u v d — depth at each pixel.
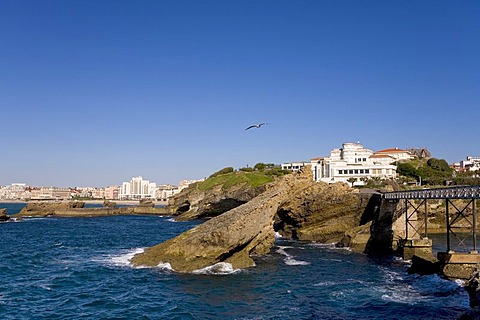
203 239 44.75
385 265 49.03
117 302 31.64
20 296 33.16
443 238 76.00
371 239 61.44
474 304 30.31
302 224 78.50
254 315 29.02
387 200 61.56
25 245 66.75
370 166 135.62
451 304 31.45
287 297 33.94
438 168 145.62
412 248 52.72
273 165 176.50
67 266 46.09
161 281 38.78
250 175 135.12
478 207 86.12
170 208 177.38
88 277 40.22
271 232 57.38
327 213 74.81
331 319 28.30
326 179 134.62
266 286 37.53
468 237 77.25
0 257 52.94
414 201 76.81
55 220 138.88
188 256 44.44
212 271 43.31
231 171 172.38
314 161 169.38
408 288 37.00
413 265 45.06
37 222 128.50
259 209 49.38
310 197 76.50
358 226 68.62
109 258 51.84
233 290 35.94
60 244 68.12
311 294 34.94
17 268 45.00
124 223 123.75
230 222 46.03
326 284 38.66
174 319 27.86
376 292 35.50
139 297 33.09
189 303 31.70
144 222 128.50
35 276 40.75
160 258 46.19
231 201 123.38
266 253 56.88
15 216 151.75
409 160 155.50
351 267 47.62
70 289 35.56
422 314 29.22
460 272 37.62
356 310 30.33
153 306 30.73
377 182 121.56
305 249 63.31
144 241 73.25
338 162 144.12
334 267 47.50
